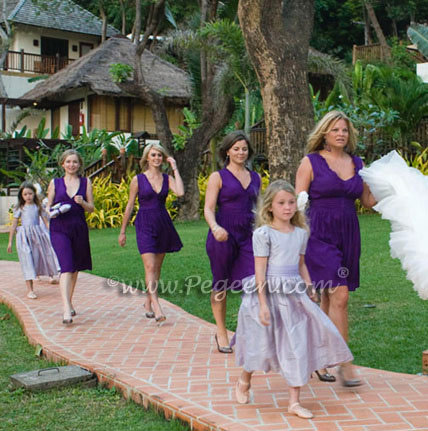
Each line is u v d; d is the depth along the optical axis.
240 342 4.09
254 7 7.73
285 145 7.96
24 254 8.36
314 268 4.54
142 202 6.68
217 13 18.20
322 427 3.70
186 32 16.58
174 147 17.84
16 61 34.28
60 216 6.83
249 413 3.96
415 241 4.07
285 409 4.03
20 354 5.98
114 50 27.27
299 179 4.68
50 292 8.79
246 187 5.43
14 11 33.78
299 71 7.96
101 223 18.00
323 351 4.02
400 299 7.41
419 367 5.20
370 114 17.36
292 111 7.95
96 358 5.41
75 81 24.97
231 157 5.44
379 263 9.48
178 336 6.21
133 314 7.29
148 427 4.07
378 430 3.64
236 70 16.22
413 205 4.19
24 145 23.23
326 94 26.17
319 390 4.43
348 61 39.06
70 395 4.74
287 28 7.96
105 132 22.44
